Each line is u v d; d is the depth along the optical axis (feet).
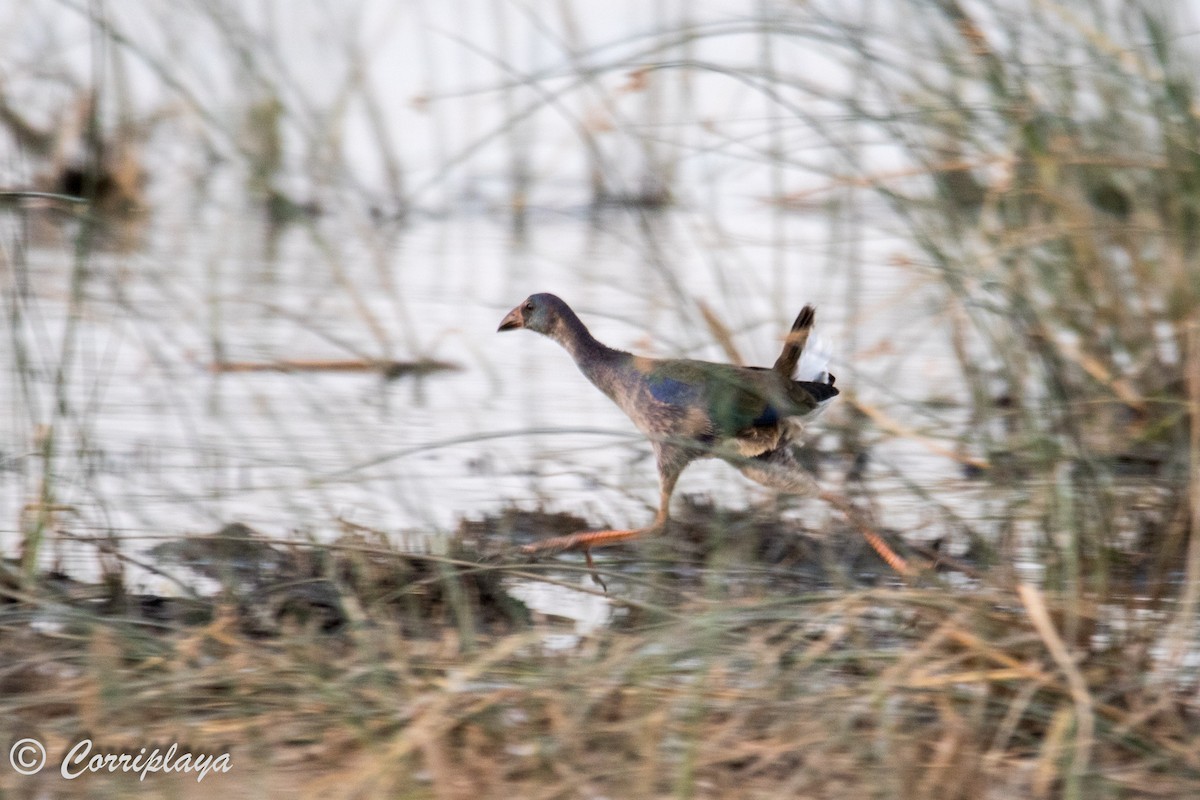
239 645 26.23
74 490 33.47
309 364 45.85
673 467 33.81
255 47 58.54
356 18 64.59
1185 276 38.09
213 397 40.34
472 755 23.20
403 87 72.74
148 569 29.25
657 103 57.82
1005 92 36.70
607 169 40.45
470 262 58.34
